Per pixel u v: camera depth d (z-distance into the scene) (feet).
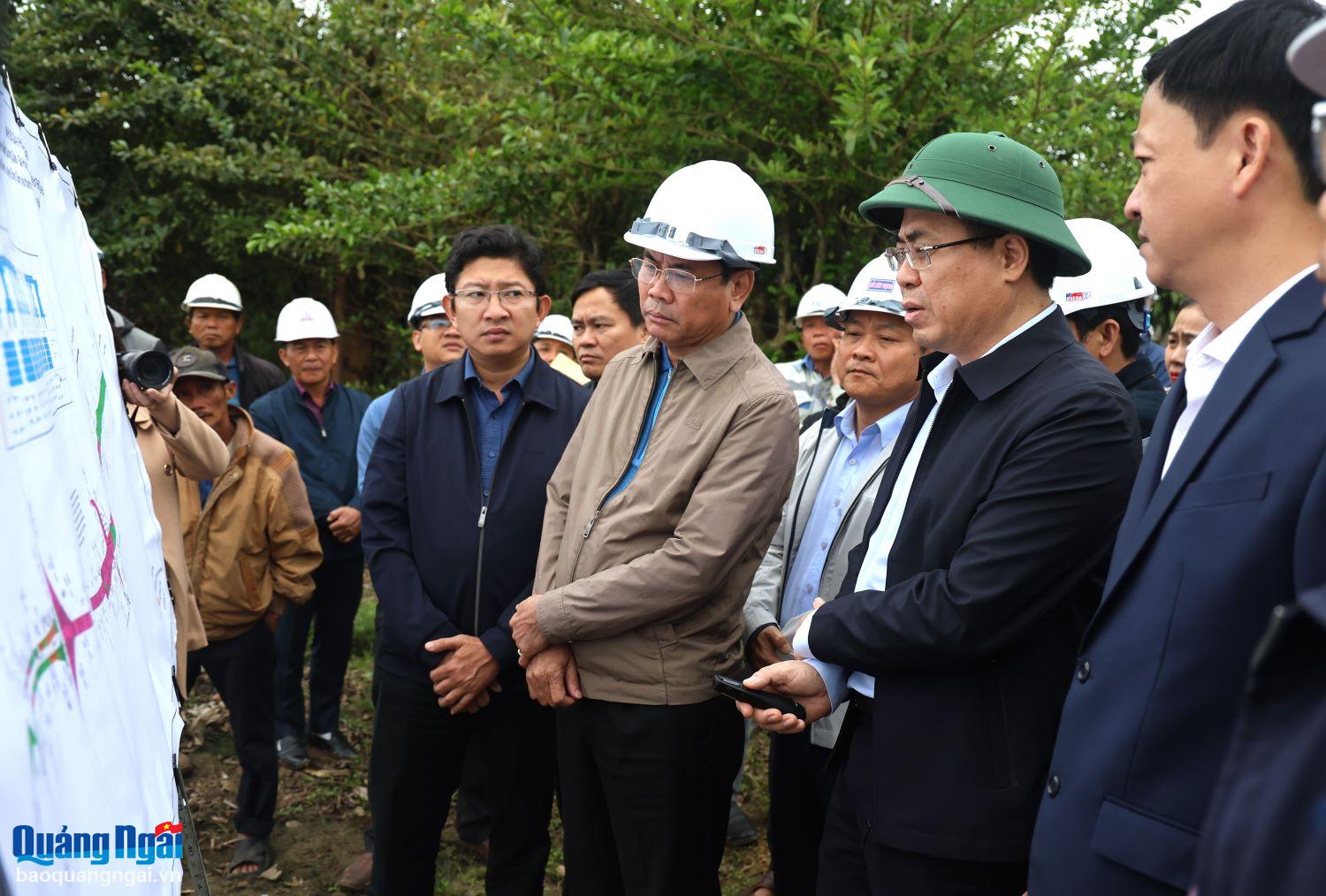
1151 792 4.26
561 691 8.11
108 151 29.66
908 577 6.36
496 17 17.02
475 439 9.52
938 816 5.93
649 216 8.18
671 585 7.68
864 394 8.80
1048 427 5.86
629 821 8.05
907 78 16.06
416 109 26.23
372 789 9.53
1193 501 4.21
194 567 11.28
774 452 7.84
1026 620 5.83
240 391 17.40
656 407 8.46
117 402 6.56
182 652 9.56
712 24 16.87
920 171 6.33
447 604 9.25
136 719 4.59
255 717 11.62
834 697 6.73
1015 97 17.35
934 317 6.32
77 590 4.01
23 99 27.94
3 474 3.46
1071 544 5.78
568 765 8.49
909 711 6.11
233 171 26.43
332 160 28.35
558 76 16.90
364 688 16.49
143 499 6.71
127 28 28.50
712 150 17.80
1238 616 4.01
